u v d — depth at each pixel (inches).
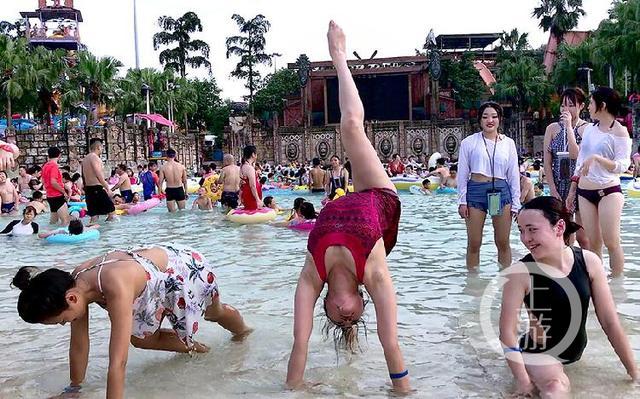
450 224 428.1
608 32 1470.2
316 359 160.7
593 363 149.3
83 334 149.2
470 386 140.9
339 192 616.1
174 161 604.4
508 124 1846.7
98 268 143.1
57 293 133.5
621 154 224.1
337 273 142.3
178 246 167.8
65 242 397.7
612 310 142.1
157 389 145.2
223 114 2455.7
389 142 1782.7
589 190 231.5
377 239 143.8
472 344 168.6
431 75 1804.9
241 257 313.7
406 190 840.9
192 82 2394.2
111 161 1395.2
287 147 1850.4
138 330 156.0
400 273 258.2
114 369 133.8
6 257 344.5
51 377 156.5
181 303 159.2
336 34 184.1
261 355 166.9
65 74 1611.7
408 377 141.3
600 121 228.8
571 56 1614.2
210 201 612.4
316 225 148.8
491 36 2394.2
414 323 187.9
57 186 518.0
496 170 251.9
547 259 140.2
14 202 639.8
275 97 2271.2
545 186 730.2
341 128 170.7
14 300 237.6
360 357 161.0
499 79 1920.5
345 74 180.1
